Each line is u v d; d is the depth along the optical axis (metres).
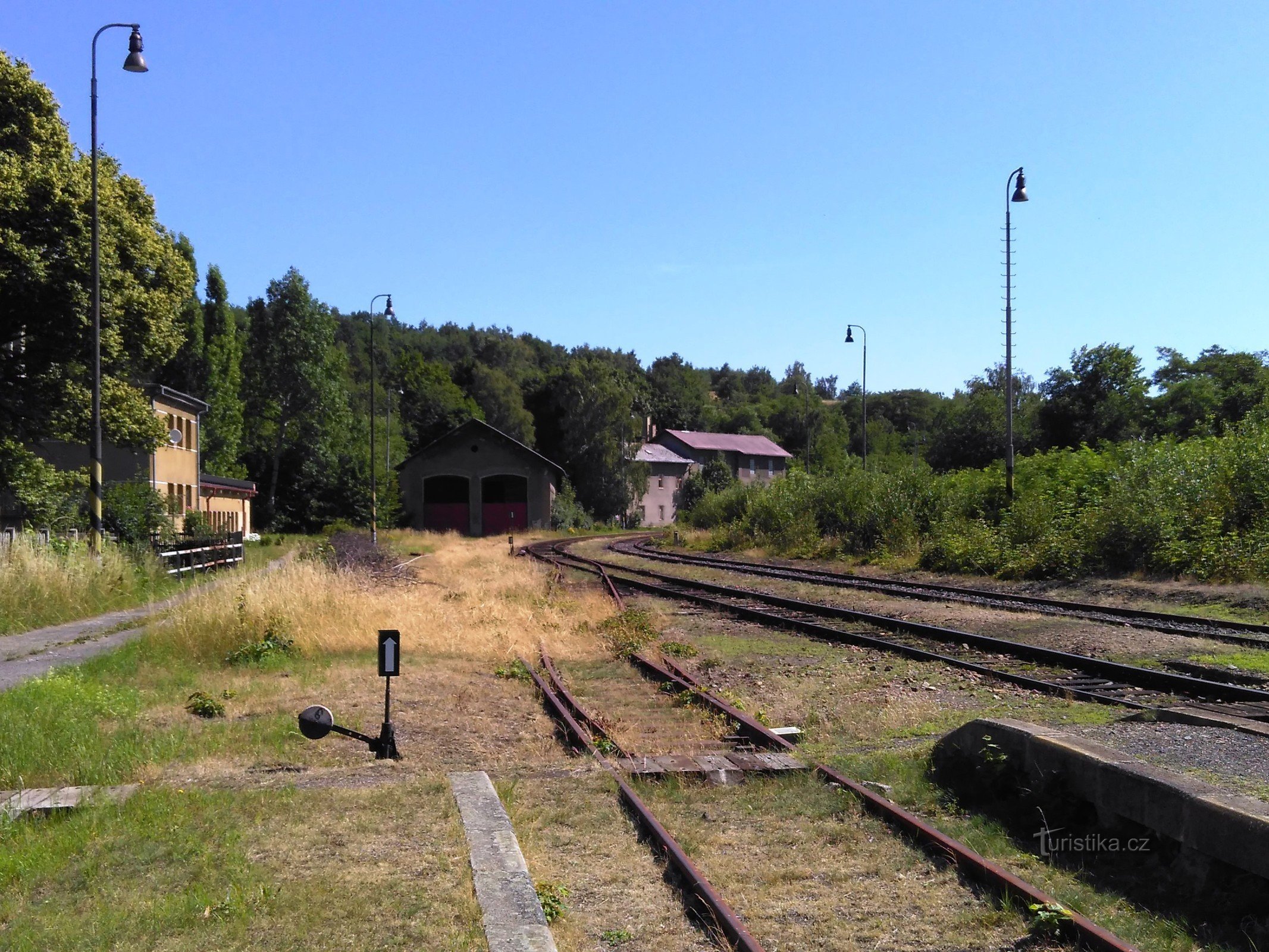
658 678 12.07
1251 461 22.12
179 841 6.00
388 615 15.56
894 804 6.66
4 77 29.28
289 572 16.58
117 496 31.06
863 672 12.20
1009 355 29.83
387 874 5.47
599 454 86.19
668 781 7.41
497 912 4.86
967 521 30.05
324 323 75.00
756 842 6.15
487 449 68.56
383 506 64.44
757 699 10.85
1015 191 28.81
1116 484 24.19
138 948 4.56
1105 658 12.81
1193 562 20.16
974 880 5.36
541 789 7.27
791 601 19.70
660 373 159.75
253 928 4.78
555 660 13.53
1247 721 8.05
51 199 27.83
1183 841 5.20
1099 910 4.95
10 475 29.70
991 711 9.60
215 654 13.23
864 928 4.85
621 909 5.13
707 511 56.84
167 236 35.31
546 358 189.88
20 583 17.20
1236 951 4.45
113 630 16.34
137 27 21.27
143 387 36.34
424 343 176.00
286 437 74.56
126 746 8.22
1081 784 6.05
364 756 8.43
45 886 5.39
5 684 11.32
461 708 10.34
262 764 8.12
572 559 38.25
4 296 28.22
